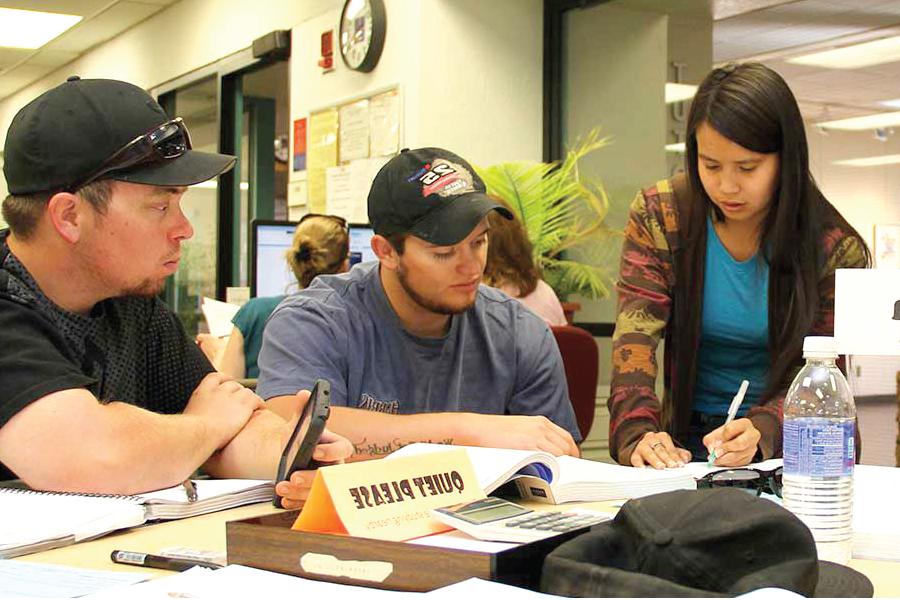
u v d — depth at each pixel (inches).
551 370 71.8
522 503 47.2
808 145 65.9
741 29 215.9
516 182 156.6
